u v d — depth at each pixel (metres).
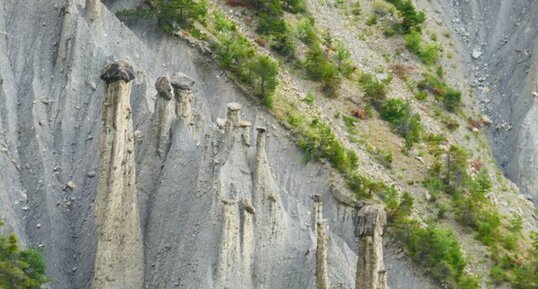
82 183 82.94
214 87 99.00
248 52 101.50
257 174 78.25
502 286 91.69
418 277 89.56
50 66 89.56
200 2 105.94
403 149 102.81
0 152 82.19
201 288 73.44
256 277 76.06
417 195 98.19
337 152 95.69
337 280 77.88
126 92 73.06
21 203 81.12
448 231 93.56
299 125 97.38
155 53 99.19
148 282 76.06
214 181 76.94
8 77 87.62
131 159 74.69
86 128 85.88
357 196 93.56
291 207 81.38
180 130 80.88
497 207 102.44
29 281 71.00
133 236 75.44
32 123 85.12
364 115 105.25
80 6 93.31
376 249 66.06
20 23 91.19
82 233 80.38
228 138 78.75
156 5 102.62
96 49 89.62
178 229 77.19
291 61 107.81
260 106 98.19
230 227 74.12
